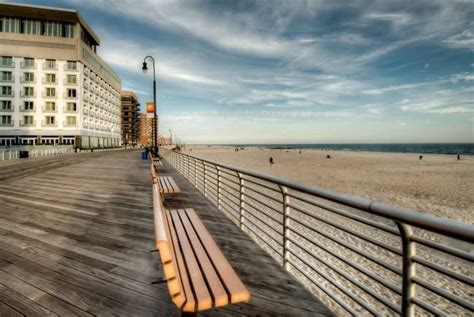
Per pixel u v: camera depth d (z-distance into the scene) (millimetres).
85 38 56969
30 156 31844
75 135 52406
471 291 5629
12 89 49562
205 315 2539
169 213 3674
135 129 125125
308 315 2527
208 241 2680
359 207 2141
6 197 7773
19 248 4094
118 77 81750
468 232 1360
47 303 2738
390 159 58156
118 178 11820
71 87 51938
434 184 21547
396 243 8266
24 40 49312
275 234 8562
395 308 1974
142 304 2717
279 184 3467
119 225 5199
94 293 2908
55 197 7750
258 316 2521
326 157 66625
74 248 4094
